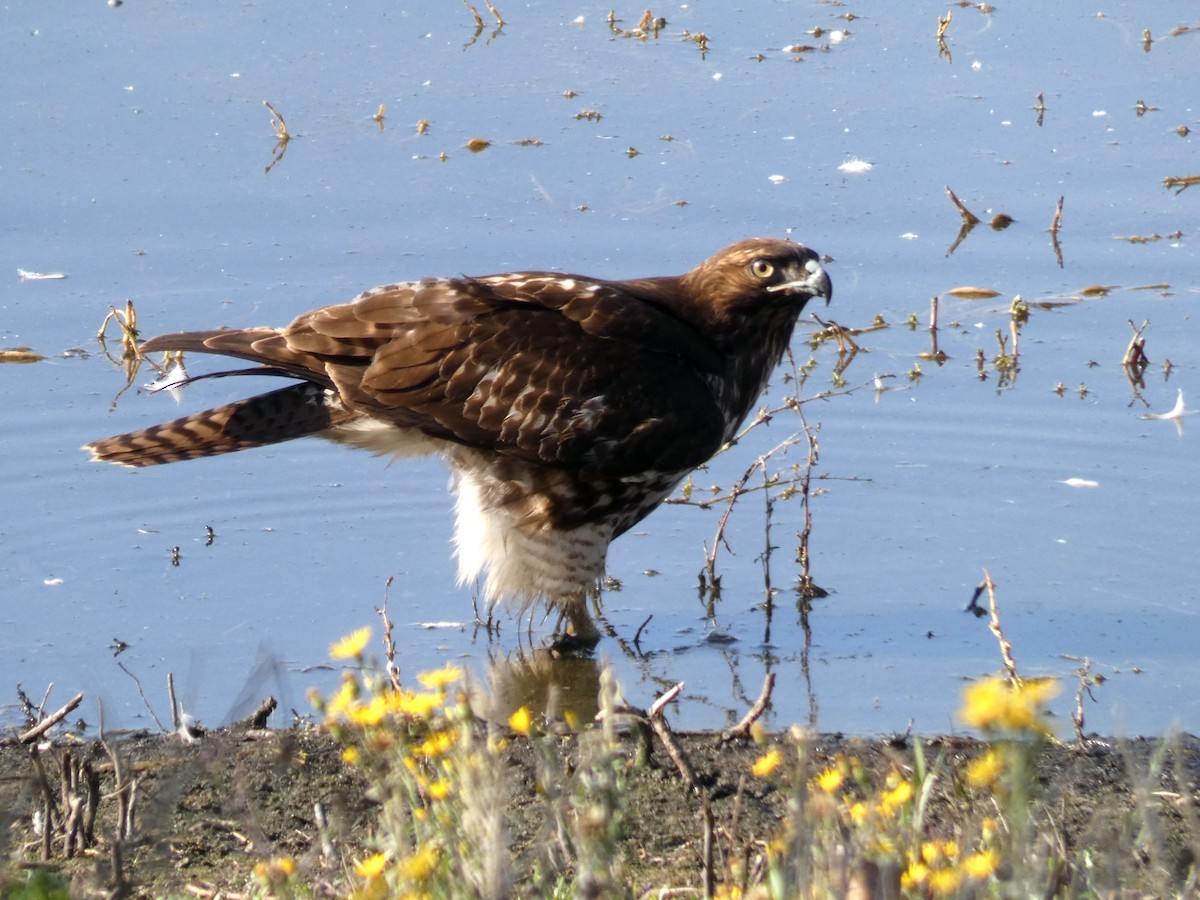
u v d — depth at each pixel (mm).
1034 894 5488
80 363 15375
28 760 9000
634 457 11477
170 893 7211
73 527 13000
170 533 12961
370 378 11297
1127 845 6543
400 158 18938
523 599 11680
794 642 11352
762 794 8320
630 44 21922
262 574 12344
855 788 8383
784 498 13445
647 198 18031
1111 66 21078
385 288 11633
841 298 16422
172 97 20312
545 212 17766
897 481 13625
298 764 8641
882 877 5434
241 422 11742
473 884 5594
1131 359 15055
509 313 11508
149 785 8484
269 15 22703
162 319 15820
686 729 9859
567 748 8828
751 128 19562
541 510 11562
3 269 16781
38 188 18172
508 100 20281
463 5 23172
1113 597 11828
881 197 18047
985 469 13727
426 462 14188
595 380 11398
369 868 5676
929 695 10547
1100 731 9953
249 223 17578
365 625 11625
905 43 21938
